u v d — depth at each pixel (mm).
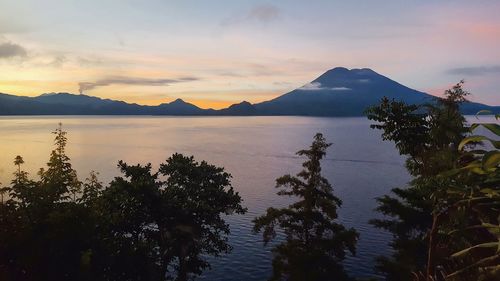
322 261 23656
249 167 171500
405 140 12180
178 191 30781
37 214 16938
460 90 12164
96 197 23000
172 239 29844
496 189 4020
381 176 140250
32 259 15922
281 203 96375
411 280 19859
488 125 3506
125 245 22781
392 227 22859
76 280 17250
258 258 60344
